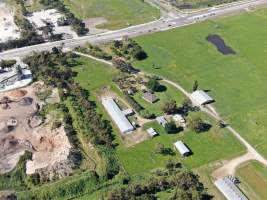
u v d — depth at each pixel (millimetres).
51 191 152250
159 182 153375
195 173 161750
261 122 187375
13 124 181125
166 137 177500
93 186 155125
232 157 169500
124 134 178250
